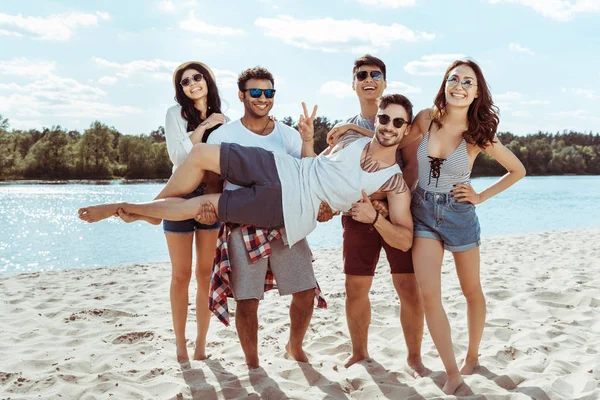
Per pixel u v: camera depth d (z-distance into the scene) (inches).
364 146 149.6
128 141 3026.6
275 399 135.7
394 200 146.2
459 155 146.6
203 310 172.2
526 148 3981.3
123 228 731.4
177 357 171.6
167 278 324.5
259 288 151.0
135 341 195.6
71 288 293.6
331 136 162.6
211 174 157.9
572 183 2378.2
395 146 149.1
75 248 550.9
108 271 351.3
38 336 198.8
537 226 739.4
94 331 204.8
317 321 217.3
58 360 169.8
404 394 138.7
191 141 161.9
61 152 2883.9
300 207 144.6
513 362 165.5
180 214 144.4
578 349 175.8
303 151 162.7
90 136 2925.7
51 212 964.6
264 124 162.9
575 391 141.6
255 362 156.2
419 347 163.2
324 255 414.9
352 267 162.4
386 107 144.0
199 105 170.7
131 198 1301.7
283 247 153.3
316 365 163.0
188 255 166.7
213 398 138.6
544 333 191.9
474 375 147.1
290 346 165.5
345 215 164.4
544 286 270.7
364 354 168.1
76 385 147.8
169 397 138.3
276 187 143.2
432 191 147.9
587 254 383.6
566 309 226.8
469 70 142.4
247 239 148.0
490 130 144.8
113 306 246.7
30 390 145.8
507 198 1336.1
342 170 146.6
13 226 745.0
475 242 149.6
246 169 144.5
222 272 149.1
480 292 154.6
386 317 226.4
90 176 2901.1
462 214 146.9
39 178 2839.6
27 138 3277.6
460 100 141.8
